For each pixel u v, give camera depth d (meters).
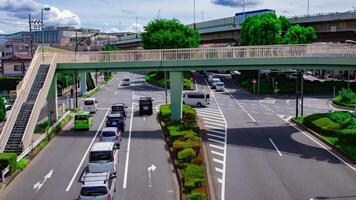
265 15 88.50
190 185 24.53
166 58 44.50
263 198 24.59
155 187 26.61
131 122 50.34
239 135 42.50
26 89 40.06
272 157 33.97
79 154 35.25
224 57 43.06
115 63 45.16
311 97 75.94
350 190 26.06
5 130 34.16
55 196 25.34
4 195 25.58
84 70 45.66
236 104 67.00
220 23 110.50
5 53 125.06
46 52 47.59
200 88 89.31
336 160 33.12
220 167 31.09
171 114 46.84
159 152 35.44
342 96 64.94
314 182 27.66
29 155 34.16
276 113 57.44
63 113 52.94
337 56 37.22
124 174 29.39
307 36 83.81
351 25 77.62
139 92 85.50
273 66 41.47
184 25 95.94
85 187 22.16
